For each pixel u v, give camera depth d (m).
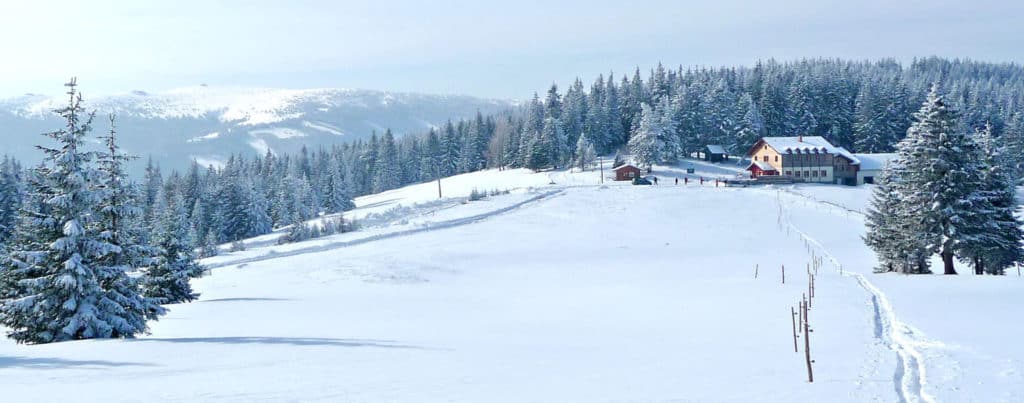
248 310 36.94
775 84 160.75
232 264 66.81
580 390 15.05
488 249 69.12
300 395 14.70
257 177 151.00
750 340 22.53
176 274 42.38
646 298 38.28
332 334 26.64
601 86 182.38
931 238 47.00
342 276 55.00
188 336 26.73
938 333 21.30
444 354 21.02
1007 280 37.81
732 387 14.99
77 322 25.86
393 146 178.88
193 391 15.20
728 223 82.38
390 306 38.09
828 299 32.50
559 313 33.53
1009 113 170.25
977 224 46.28
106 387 15.72
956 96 182.88
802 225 79.88
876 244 53.06
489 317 32.50
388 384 16.02
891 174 53.31
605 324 28.78
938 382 15.01
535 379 16.50
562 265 60.09
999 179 48.44
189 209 124.88
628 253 66.12
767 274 49.50
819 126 160.25
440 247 70.50
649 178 126.75
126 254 27.92
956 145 46.16
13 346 24.95
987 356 17.50
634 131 151.25
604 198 101.75
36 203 26.44
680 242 72.00
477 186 136.12
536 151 144.25
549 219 88.06
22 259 26.50
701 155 153.50
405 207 108.25
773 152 126.31
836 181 125.31
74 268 25.83
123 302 27.22
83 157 26.75
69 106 26.56
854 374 16.05
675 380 15.94
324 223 96.94
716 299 35.81
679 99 151.12
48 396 14.70
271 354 21.17
